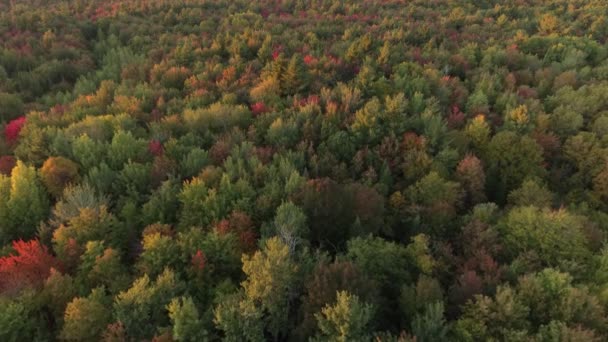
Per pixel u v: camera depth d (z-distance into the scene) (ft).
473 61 285.64
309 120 194.70
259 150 175.42
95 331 103.76
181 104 228.43
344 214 143.74
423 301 108.06
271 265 105.29
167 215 147.64
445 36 337.31
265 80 242.58
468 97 235.61
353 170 175.73
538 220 131.85
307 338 101.71
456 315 109.09
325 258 120.06
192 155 168.76
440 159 177.06
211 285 120.78
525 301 106.52
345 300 93.30
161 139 191.62
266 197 147.23
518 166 181.88
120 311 101.71
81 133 184.55
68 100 257.14
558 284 106.42
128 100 226.99
